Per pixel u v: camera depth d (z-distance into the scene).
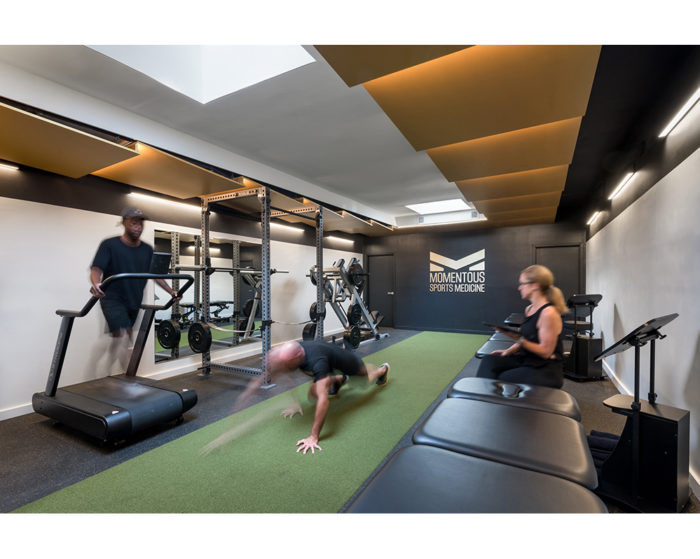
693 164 1.86
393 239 8.09
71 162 2.74
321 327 4.61
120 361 3.21
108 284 2.26
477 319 7.25
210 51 2.85
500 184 3.83
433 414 1.21
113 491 1.74
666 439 1.54
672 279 2.15
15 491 1.74
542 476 0.82
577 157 3.52
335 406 2.94
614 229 3.83
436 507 0.72
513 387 1.66
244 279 4.75
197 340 3.89
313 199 5.27
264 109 3.01
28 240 2.83
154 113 3.05
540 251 6.78
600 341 3.83
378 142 3.73
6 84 2.33
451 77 1.80
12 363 2.73
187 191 3.81
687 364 1.92
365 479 1.83
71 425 2.27
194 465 1.98
